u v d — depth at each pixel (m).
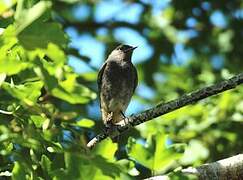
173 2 19.45
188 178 8.15
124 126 10.01
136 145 8.20
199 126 14.23
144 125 13.54
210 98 14.61
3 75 7.02
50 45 6.26
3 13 7.24
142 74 18.58
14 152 7.48
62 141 7.54
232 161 9.18
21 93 7.14
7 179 8.30
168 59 19.00
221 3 19.47
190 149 12.60
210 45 19.16
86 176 6.87
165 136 8.26
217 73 17.09
